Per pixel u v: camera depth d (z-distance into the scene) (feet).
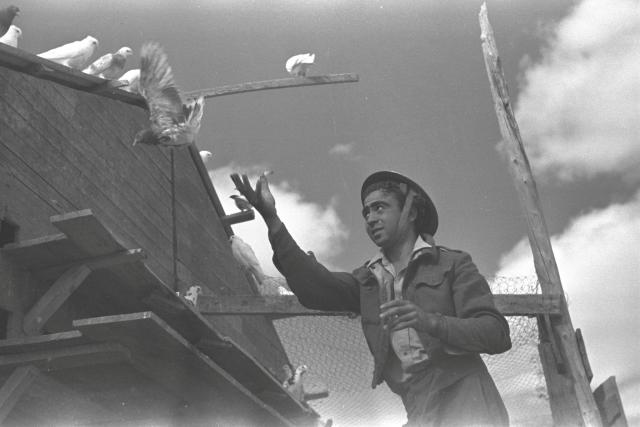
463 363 9.47
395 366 9.79
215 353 22.04
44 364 19.88
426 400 9.34
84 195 29.04
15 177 25.39
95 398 21.72
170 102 19.93
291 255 10.30
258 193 10.32
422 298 9.73
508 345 9.45
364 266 10.44
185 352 19.47
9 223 24.45
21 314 21.98
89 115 30.53
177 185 36.50
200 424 23.88
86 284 22.57
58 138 28.27
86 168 29.58
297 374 34.88
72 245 21.06
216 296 28.96
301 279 10.36
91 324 18.03
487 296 9.64
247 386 24.30
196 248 36.78
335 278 10.47
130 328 18.28
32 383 20.02
